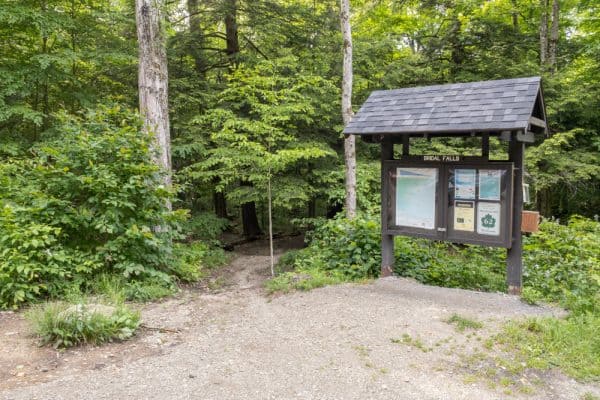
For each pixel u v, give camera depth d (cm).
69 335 432
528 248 790
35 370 383
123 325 477
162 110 892
